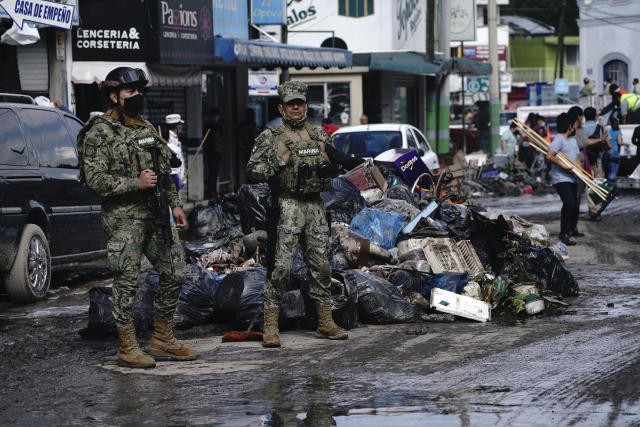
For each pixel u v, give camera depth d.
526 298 17.05
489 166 52.38
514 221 23.48
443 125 74.31
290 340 14.72
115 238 12.69
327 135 14.48
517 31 178.88
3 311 18.41
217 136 42.38
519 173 52.47
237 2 43.00
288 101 14.07
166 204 12.84
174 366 12.98
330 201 21.02
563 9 133.00
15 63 32.41
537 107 75.69
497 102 76.25
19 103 20.89
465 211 20.75
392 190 23.03
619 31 96.56
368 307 15.94
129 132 12.68
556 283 18.78
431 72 59.53
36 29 28.69
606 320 16.16
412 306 16.36
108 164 12.59
